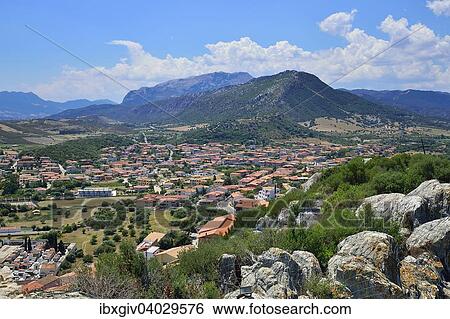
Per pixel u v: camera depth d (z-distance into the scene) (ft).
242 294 42.22
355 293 44.98
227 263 54.75
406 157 122.11
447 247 60.23
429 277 51.83
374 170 116.06
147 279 43.78
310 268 50.55
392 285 45.37
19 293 39.58
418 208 71.72
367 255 50.88
